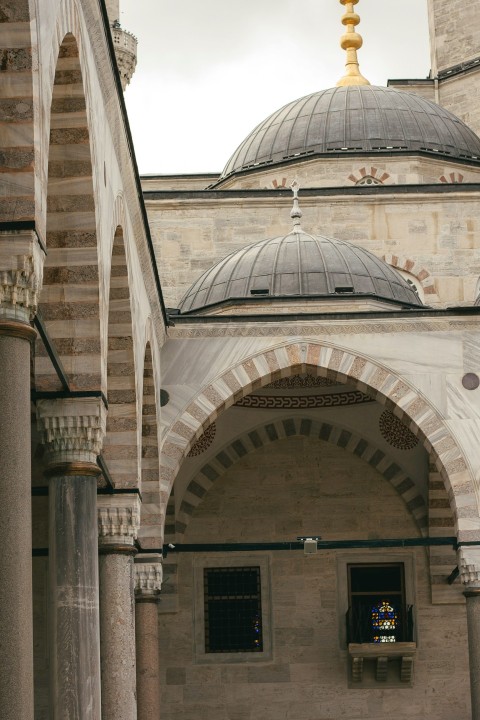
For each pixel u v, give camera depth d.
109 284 27.34
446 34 58.50
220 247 48.91
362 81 57.75
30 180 18.33
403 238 48.72
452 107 57.97
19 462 18.36
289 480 46.88
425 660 45.88
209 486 46.50
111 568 31.20
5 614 18.27
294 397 46.00
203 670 45.81
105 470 30.44
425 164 51.59
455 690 45.78
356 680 45.72
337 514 46.69
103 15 22.92
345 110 53.25
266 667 45.94
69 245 23.78
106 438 31.20
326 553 46.53
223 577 46.38
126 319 30.05
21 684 18.22
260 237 48.97
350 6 58.97
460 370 38.69
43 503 41.53
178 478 46.06
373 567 46.62
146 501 37.22
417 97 54.56
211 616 46.12
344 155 51.38
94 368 24.77
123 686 30.92
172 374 38.62
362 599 46.38
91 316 24.44
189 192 49.06
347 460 47.00
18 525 18.31
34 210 18.31
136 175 29.69
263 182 52.28
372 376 38.66
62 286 24.17
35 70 18.16
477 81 57.47
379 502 46.69
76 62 21.64
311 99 54.53
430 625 46.12
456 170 51.81
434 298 48.44
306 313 38.88
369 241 48.69
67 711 24.55
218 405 38.53
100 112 24.27
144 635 36.97
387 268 44.00
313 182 51.50
